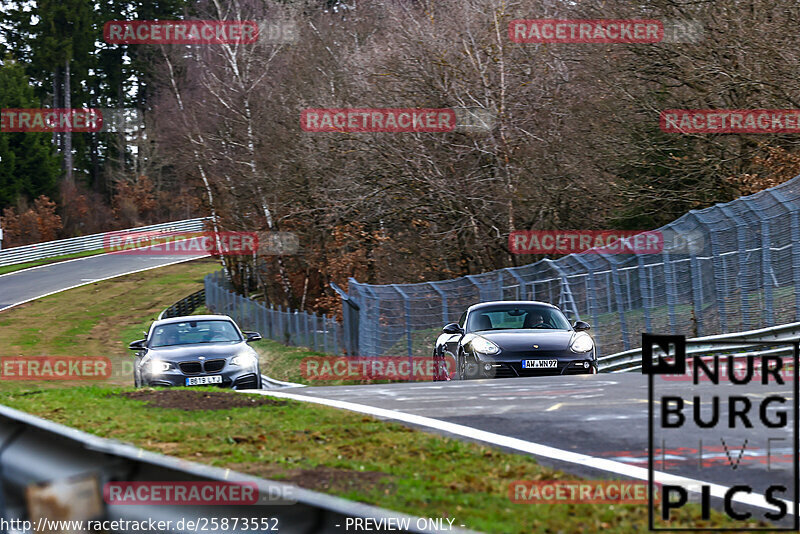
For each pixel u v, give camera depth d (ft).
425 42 326.03
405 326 261.24
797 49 258.37
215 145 464.24
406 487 61.46
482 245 322.14
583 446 80.23
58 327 485.56
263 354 356.18
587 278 217.56
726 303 184.85
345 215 355.77
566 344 145.07
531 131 318.65
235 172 428.15
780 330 160.04
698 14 276.00
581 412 98.02
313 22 471.21
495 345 144.77
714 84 274.36
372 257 400.88
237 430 89.81
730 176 284.00
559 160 310.04
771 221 171.22
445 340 170.60
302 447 79.51
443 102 320.91
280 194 407.03
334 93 389.19
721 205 185.37
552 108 316.40
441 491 60.49
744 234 178.09
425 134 324.80
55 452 44.68
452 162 319.27
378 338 271.28
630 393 110.73
